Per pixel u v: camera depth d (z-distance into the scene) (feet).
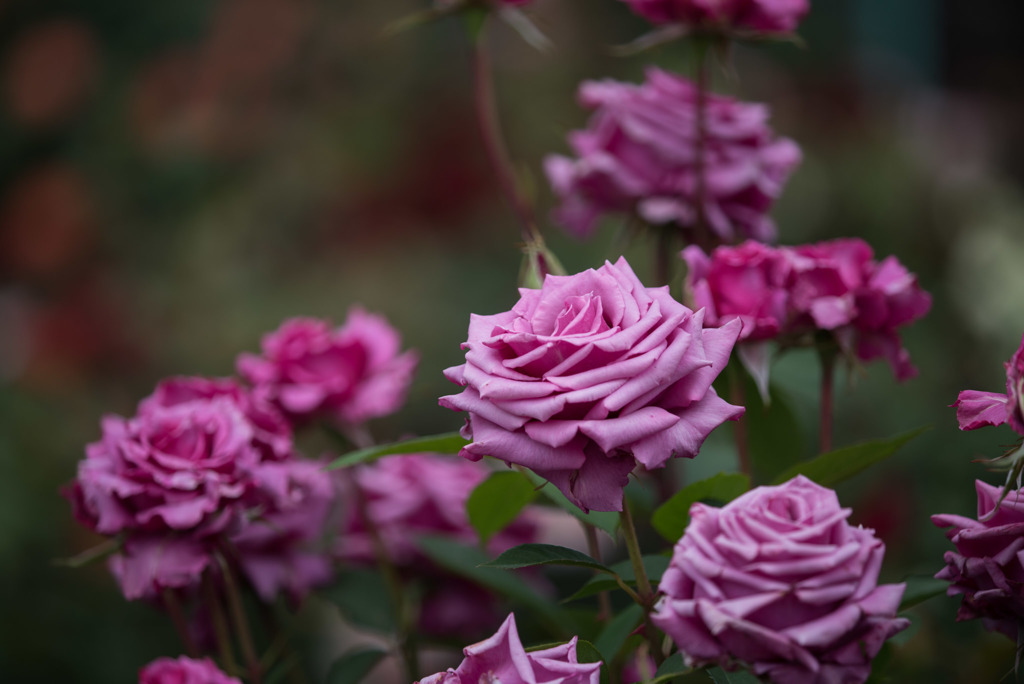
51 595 6.17
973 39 12.23
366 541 4.56
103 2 10.11
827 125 8.57
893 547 5.15
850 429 5.49
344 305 7.97
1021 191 8.81
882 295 4.00
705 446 4.74
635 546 3.67
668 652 3.69
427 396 6.18
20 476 6.47
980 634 4.56
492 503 4.09
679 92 4.44
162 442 4.01
